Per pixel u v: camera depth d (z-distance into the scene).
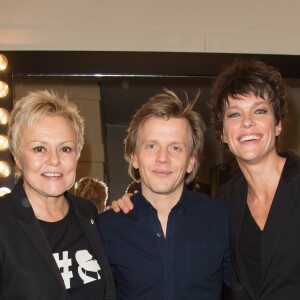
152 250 1.46
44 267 1.22
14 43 2.27
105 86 2.33
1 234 1.21
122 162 2.35
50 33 2.29
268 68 1.45
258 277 1.37
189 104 1.54
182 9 2.33
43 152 1.30
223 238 1.52
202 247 1.48
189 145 1.53
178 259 1.45
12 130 1.32
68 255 1.31
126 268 1.46
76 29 2.30
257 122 1.40
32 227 1.26
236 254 1.44
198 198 1.58
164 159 1.45
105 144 2.36
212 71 2.28
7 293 1.19
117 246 1.49
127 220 1.51
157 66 2.27
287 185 1.35
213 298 1.46
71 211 1.42
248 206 1.49
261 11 2.35
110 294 1.38
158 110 1.48
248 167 1.45
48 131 1.29
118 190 2.34
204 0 2.34
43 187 1.30
